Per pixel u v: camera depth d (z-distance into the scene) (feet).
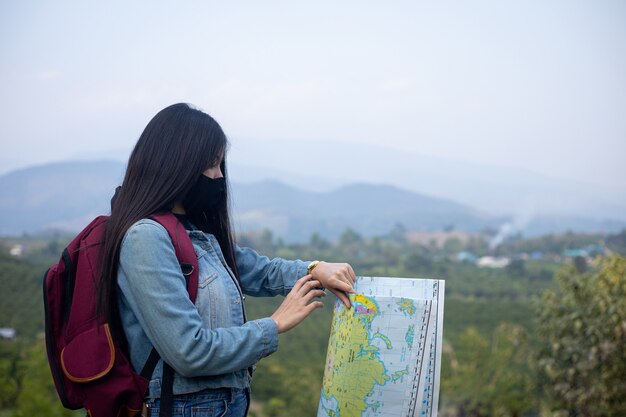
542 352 25.55
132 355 4.67
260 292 5.76
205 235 5.01
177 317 4.44
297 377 73.15
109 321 4.57
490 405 46.14
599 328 22.47
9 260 122.93
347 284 4.96
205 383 4.67
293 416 63.72
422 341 4.62
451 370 51.72
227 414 4.85
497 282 161.89
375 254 255.50
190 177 4.79
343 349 4.78
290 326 4.88
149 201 4.70
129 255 4.53
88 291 4.59
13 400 39.63
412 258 196.03
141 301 4.48
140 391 4.57
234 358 4.58
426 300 4.67
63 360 4.55
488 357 48.49
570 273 25.05
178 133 4.83
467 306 114.42
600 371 22.79
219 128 5.00
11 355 59.31
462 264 207.31
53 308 4.68
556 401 24.80
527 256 252.83
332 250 256.32
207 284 4.77
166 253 4.58
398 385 4.59
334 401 4.75
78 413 27.53
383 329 4.69
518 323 96.58
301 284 5.12
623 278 22.90
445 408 49.21
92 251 4.68
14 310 93.20
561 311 24.44
